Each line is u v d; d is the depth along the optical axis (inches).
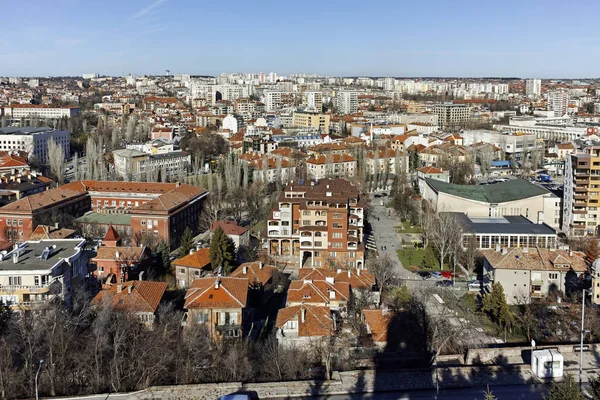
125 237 7760.8
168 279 6412.4
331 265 6614.2
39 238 6919.3
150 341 4003.4
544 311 5319.9
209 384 3634.4
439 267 7244.1
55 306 4224.9
